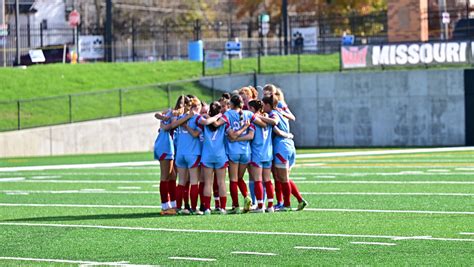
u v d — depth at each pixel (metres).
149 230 51.38
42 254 44.06
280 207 60.19
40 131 135.12
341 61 148.25
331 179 82.31
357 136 145.88
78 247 45.91
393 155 116.56
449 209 58.19
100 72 166.75
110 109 146.88
